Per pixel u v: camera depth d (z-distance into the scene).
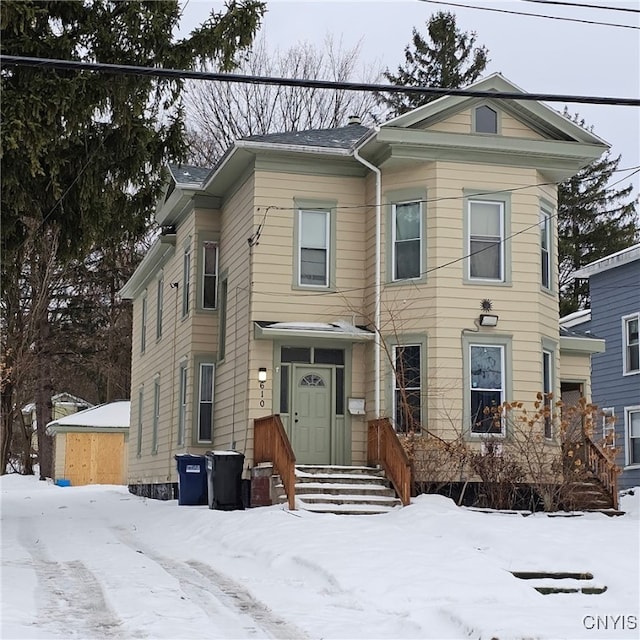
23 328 38.16
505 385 20.27
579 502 19.42
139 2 16.62
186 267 26.03
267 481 19.11
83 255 18.11
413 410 20.16
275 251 21.08
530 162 21.02
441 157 20.55
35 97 15.50
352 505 18.00
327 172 21.59
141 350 32.81
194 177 25.05
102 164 17.23
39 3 16.12
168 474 26.77
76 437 40.66
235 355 21.89
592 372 31.28
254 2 17.16
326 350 21.17
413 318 20.30
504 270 20.64
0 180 16.03
